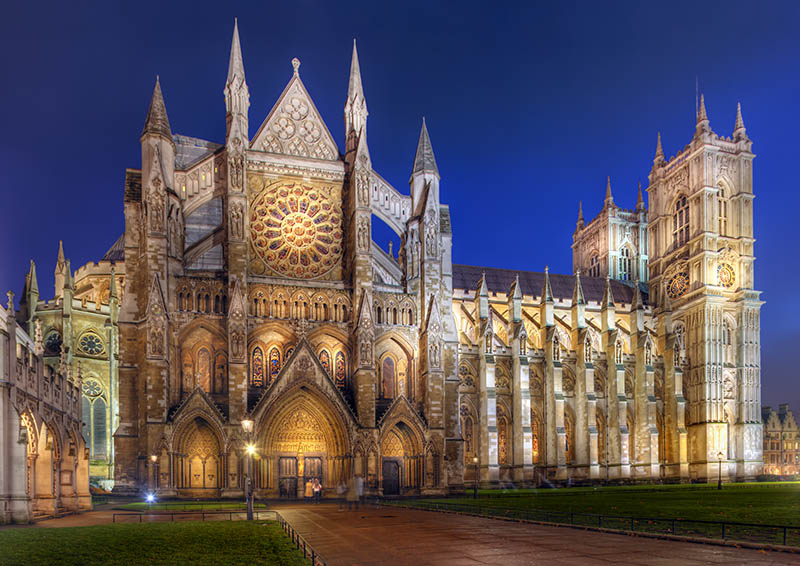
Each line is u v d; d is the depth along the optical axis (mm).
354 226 74000
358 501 56688
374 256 80250
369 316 71188
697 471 105812
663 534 27422
